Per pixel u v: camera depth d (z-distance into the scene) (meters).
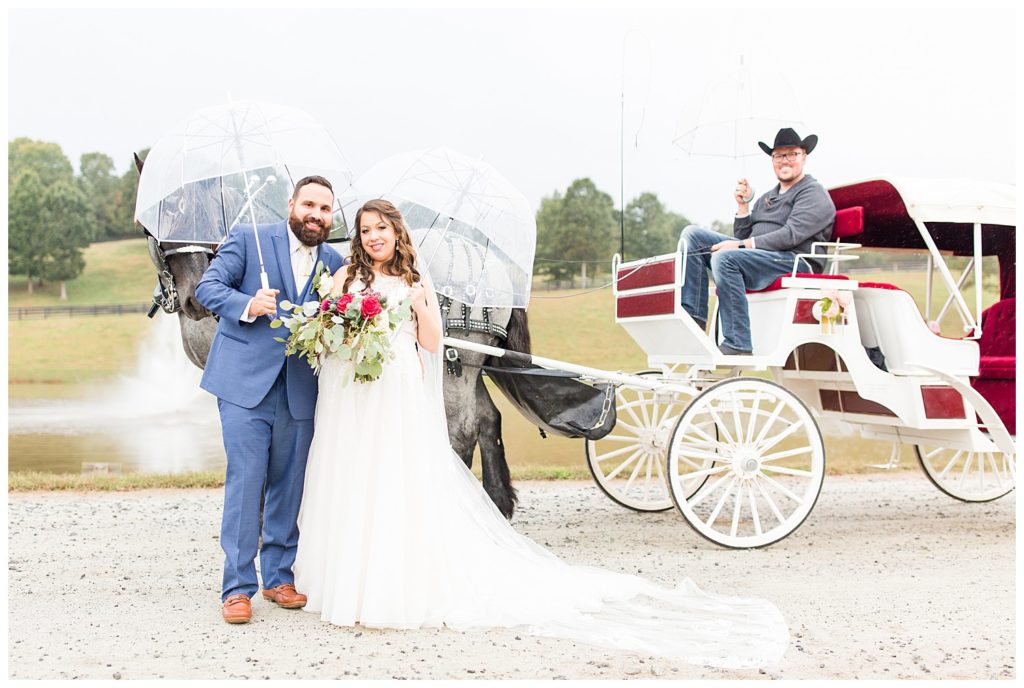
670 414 7.73
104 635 3.94
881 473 9.94
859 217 5.99
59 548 5.75
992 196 6.01
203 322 5.23
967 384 5.61
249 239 4.25
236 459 4.14
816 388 6.68
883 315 6.00
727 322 5.76
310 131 4.67
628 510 7.25
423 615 4.07
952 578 5.11
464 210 4.66
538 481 9.00
